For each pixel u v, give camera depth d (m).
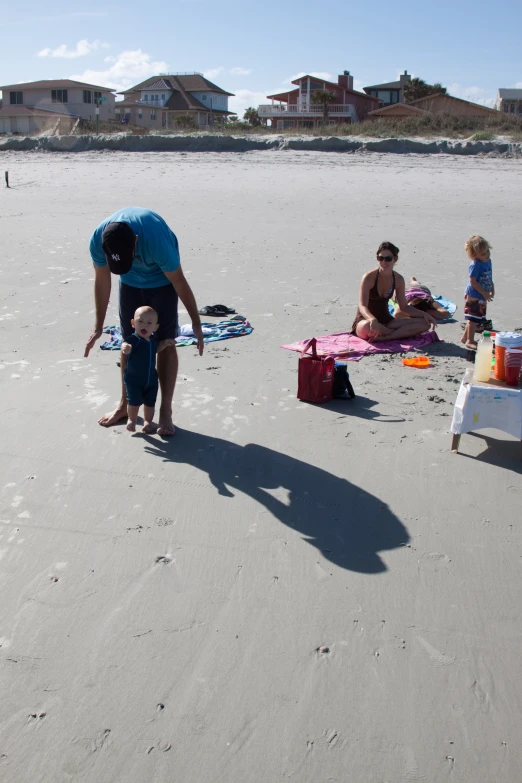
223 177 24.88
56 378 6.56
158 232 4.84
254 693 2.93
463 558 3.85
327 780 2.55
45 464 4.90
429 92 73.31
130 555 3.87
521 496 4.50
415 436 5.38
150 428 5.42
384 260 7.44
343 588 3.60
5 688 2.96
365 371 6.83
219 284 10.31
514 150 29.66
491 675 3.03
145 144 34.50
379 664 3.09
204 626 3.32
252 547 3.95
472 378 5.16
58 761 2.63
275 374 6.71
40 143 35.50
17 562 3.81
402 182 23.11
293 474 4.79
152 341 5.18
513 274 10.73
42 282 10.38
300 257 12.06
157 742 2.71
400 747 2.69
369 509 4.35
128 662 3.10
